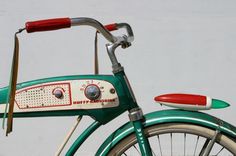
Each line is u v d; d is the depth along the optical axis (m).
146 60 3.08
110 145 2.25
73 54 3.07
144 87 3.11
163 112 2.23
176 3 3.04
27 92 2.21
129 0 3.03
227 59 3.08
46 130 3.17
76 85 2.21
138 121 2.21
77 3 3.03
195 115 2.21
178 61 3.09
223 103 2.18
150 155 2.22
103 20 3.04
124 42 2.17
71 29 3.05
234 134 2.19
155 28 3.06
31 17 3.04
